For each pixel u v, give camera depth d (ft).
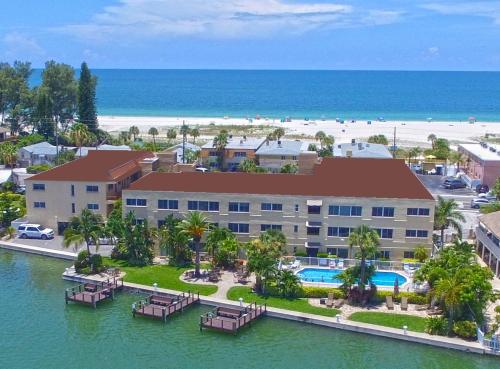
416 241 284.00
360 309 234.58
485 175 431.43
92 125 619.26
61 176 330.75
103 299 248.52
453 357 203.00
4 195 373.40
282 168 423.23
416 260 280.31
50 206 331.16
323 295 245.24
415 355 204.95
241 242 294.25
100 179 324.80
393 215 282.77
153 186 301.63
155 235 288.71
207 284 258.78
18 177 419.74
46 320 232.32
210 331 222.69
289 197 287.48
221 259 273.33
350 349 209.26
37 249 306.96
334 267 276.41
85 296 245.04
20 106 627.46
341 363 200.34
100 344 213.66
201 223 262.47
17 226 332.39
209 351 208.95
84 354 206.39
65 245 275.80
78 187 325.42
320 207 286.25
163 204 299.17
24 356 204.54
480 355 202.90
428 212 281.13
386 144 561.43
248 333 221.25
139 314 234.17
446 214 280.92
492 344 202.18
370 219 284.20
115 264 283.59
